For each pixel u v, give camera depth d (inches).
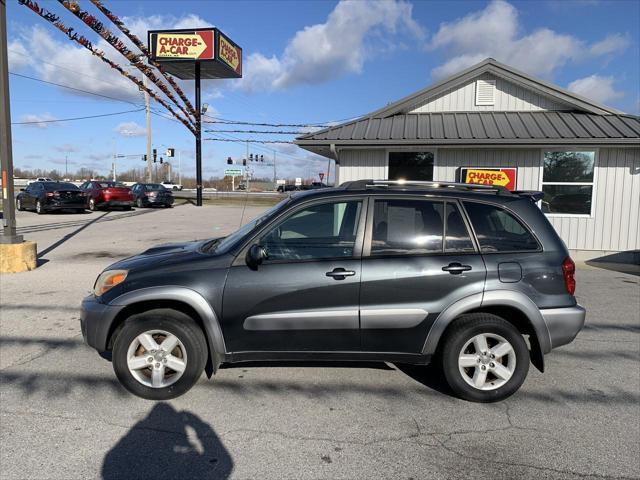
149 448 123.5
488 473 114.5
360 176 451.8
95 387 159.3
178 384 150.1
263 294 147.6
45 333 214.8
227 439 128.3
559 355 195.0
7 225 359.3
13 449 122.0
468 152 439.2
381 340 150.3
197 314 155.9
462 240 153.9
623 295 301.6
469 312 152.8
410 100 470.6
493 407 148.8
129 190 1015.6
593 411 146.5
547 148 422.0
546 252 154.7
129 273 153.4
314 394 155.9
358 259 150.5
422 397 155.0
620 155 422.0
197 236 570.6
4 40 351.6
